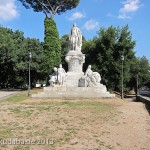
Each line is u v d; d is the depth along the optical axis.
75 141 12.85
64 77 31.36
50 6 53.22
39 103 24.28
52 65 49.03
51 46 49.41
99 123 16.34
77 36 33.69
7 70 56.94
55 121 16.64
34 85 61.62
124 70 50.09
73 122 16.48
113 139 13.23
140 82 66.56
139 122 16.80
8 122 16.28
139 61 66.06
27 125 15.66
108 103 25.12
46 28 49.59
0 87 63.97
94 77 30.44
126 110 21.05
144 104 25.58
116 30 50.84
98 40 51.22
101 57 50.66
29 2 54.22
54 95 28.80
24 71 53.72
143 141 12.95
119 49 50.03
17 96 32.00
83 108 21.34
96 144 12.46
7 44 51.38
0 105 22.59
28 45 52.91
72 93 28.92
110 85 50.19
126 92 65.62
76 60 32.81
